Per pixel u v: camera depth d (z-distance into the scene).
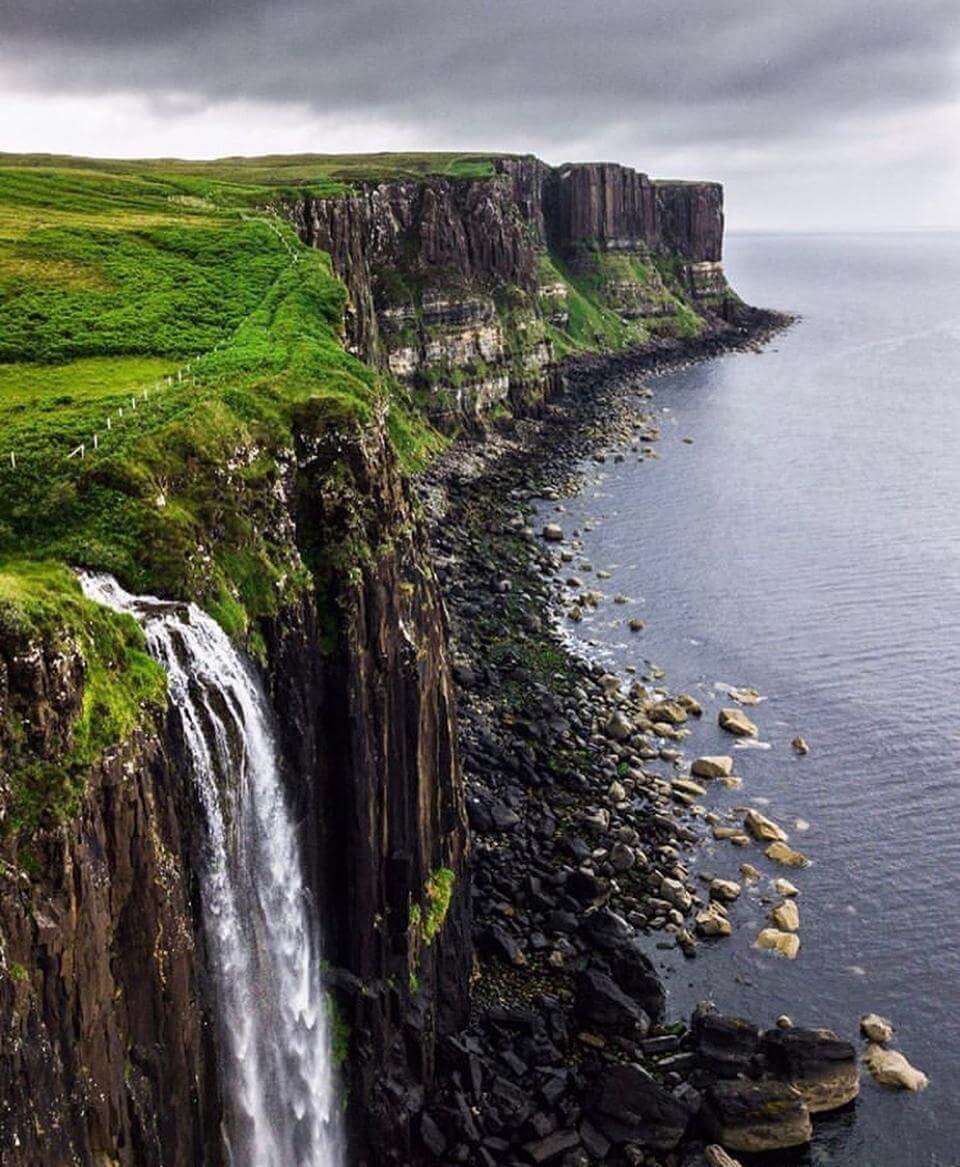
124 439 48.00
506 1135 49.19
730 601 113.44
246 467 49.50
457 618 103.69
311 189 153.38
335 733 48.09
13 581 33.88
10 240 96.56
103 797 31.47
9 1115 25.12
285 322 80.75
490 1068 52.31
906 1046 56.66
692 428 194.50
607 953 60.59
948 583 116.88
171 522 43.69
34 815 28.61
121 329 76.94
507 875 66.06
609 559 125.88
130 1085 31.78
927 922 65.44
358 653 48.81
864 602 112.38
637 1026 55.50
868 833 74.06
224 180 168.75
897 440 187.62
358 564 50.38
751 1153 49.88
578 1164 48.06
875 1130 51.81
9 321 76.81
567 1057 53.97
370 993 48.00
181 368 67.62
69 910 28.88
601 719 87.62
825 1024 57.94
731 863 70.94
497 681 90.94
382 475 55.66
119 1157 30.61
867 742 85.44
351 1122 47.12
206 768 38.00
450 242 186.00
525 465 164.75
